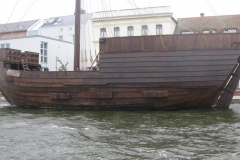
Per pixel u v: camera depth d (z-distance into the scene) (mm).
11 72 14555
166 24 27500
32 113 12430
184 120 9914
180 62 12242
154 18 27781
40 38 30078
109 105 12930
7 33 43000
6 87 14961
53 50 32062
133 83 12531
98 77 12797
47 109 13852
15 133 7777
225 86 13062
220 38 12117
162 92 12320
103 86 12789
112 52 12758
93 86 12883
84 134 7602
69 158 5438
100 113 12086
